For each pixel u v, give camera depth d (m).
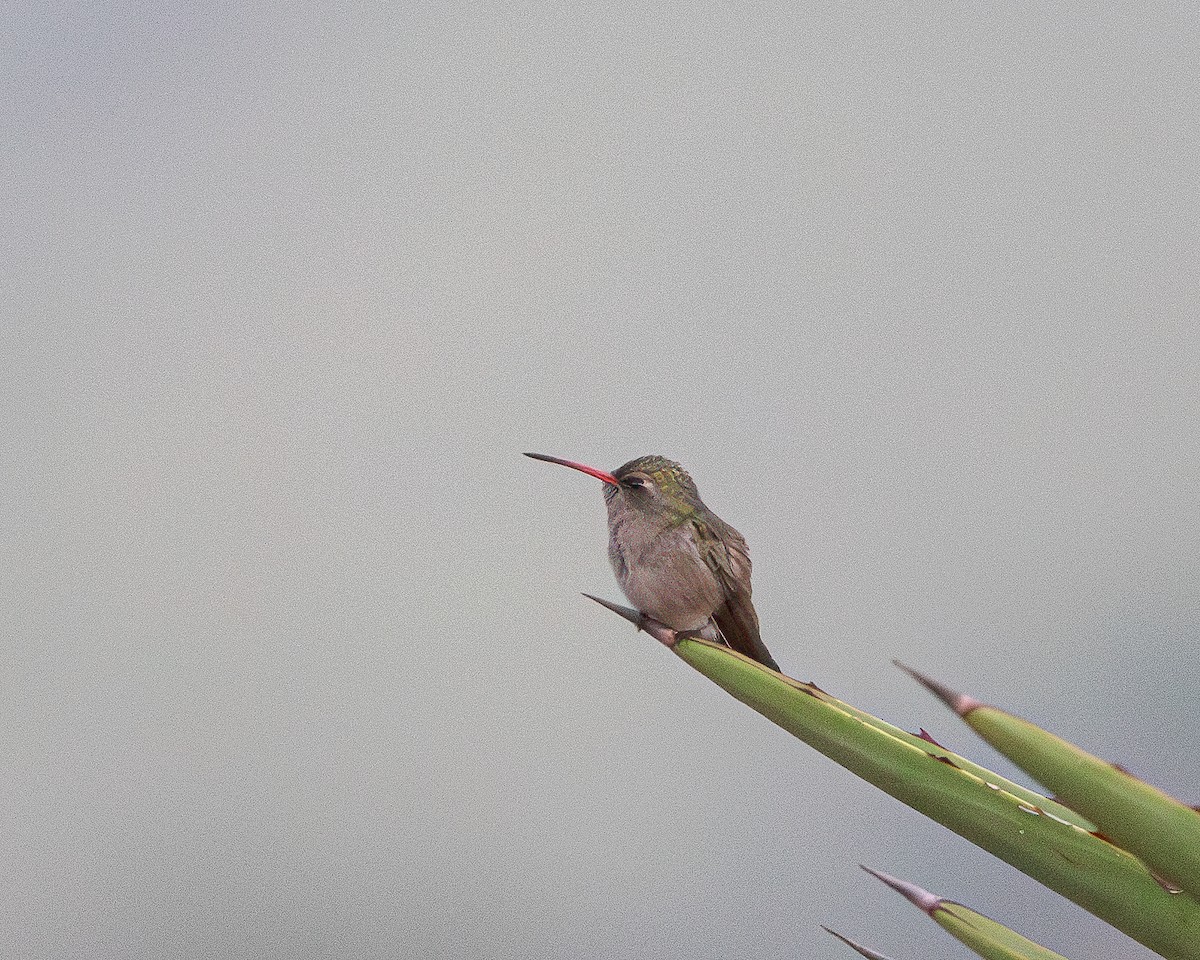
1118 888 4.56
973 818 4.63
